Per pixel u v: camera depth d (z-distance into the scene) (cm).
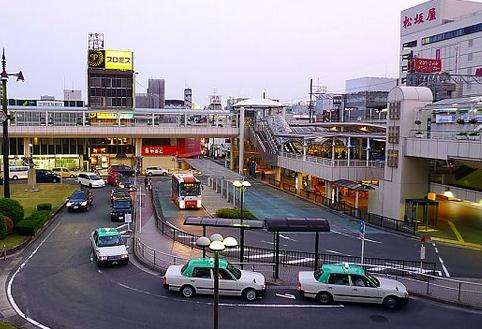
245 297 2092
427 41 8744
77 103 8569
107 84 7469
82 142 7456
